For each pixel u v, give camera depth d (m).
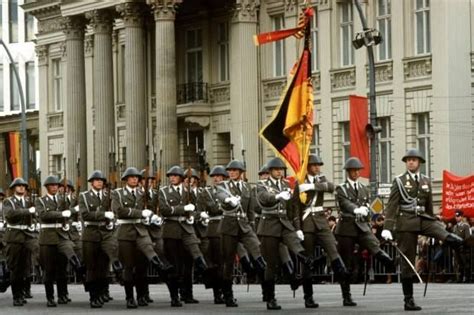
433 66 86.25
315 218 42.28
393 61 89.19
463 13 86.12
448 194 67.62
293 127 43.59
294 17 98.00
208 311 42.34
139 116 104.19
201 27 106.25
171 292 46.34
